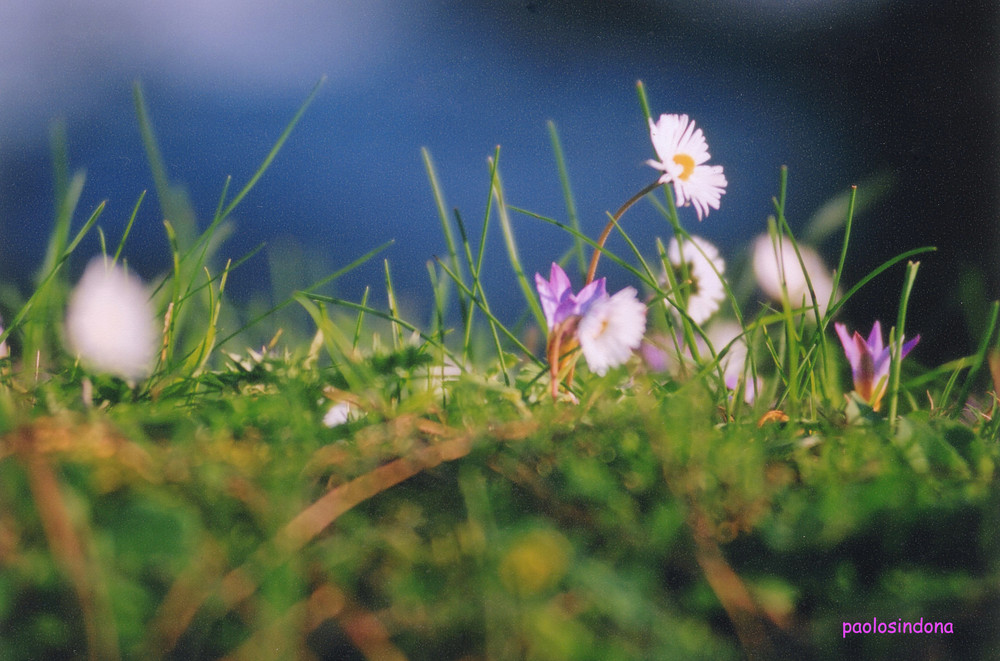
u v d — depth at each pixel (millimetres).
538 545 449
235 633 444
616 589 448
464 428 487
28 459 446
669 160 533
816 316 532
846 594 458
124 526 443
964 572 460
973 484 473
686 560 460
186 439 468
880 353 521
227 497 457
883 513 465
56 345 527
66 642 441
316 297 526
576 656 440
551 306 508
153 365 527
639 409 494
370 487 461
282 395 497
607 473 475
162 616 442
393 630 447
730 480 472
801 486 478
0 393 490
